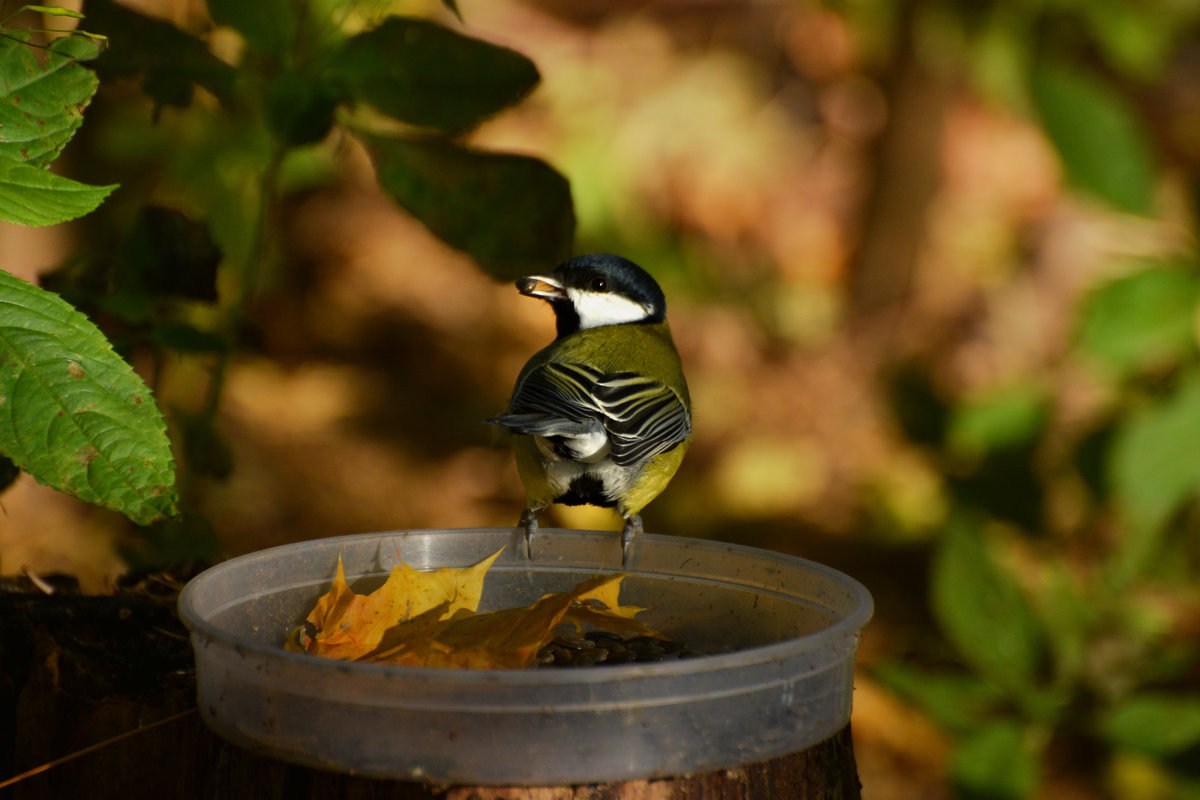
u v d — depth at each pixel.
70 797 5.09
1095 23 11.18
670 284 17.75
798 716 4.02
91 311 6.88
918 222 18.09
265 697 3.85
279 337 15.84
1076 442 8.77
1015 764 7.30
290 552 5.01
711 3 20.64
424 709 3.66
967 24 12.22
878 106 19.84
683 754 3.78
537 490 6.64
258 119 10.34
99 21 6.34
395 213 17.38
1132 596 8.18
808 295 18.36
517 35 19.73
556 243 6.76
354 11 6.98
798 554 13.55
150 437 4.38
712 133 19.52
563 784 3.67
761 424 15.80
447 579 5.01
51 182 4.46
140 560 6.78
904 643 11.29
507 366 16.03
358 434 14.23
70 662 5.20
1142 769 8.26
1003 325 17.58
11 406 4.31
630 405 6.47
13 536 8.81
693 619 5.35
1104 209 7.59
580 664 5.04
